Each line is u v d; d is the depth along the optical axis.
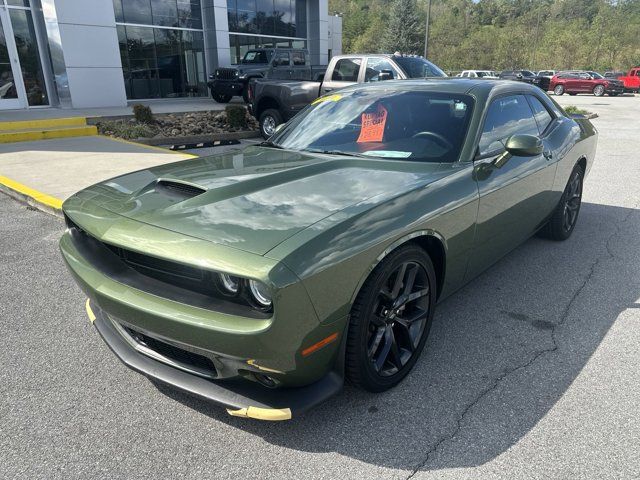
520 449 2.20
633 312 3.46
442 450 2.20
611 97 32.44
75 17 14.46
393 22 67.19
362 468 2.10
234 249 1.94
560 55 64.25
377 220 2.25
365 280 2.20
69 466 2.10
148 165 7.73
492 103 3.35
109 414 2.43
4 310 3.45
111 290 2.21
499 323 3.31
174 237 2.06
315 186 2.54
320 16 25.34
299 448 2.21
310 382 2.19
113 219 2.31
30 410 2.45
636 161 9.12
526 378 2.71
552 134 4.19
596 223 5.48
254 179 2.60
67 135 11.13
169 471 2.08
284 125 3.85
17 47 14.31
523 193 3.48
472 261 3.07
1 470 2.08
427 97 3.40
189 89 20.86
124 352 2.46
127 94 18.84
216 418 2.41
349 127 3.41
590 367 2.81
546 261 4.37
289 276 1.85
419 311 2.72
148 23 18.92
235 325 1.92
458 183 2.77
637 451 2.18
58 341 3.08
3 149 9.37
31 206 5.91
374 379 2.44
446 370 2.79
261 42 23.59
